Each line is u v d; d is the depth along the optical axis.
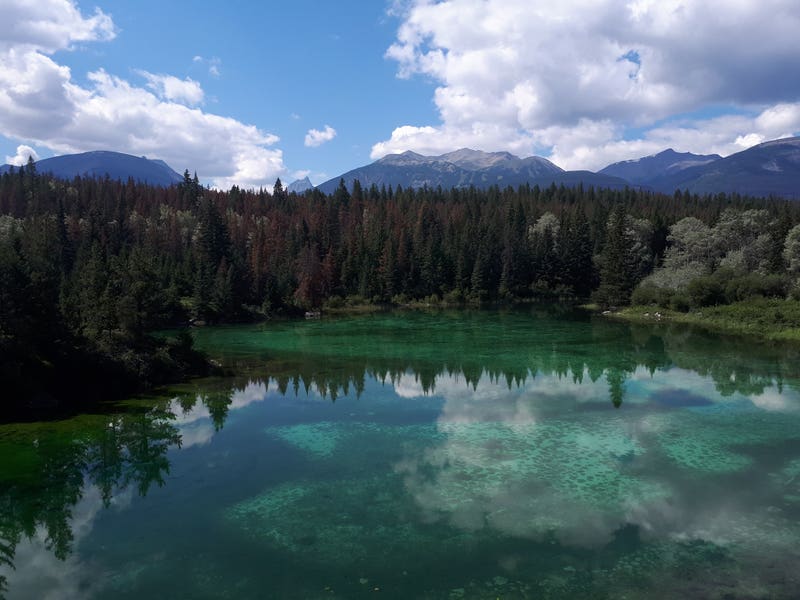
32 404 34.28
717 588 14.92
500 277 125.75
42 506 20.69
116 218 132.50
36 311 37.19
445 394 37.41
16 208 145.38
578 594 14.70
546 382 40.59
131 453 26.44
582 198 192.88
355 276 123.25
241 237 138.12
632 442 27.06
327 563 16.44
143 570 16.20
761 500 20.45
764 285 80.06
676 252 109.69
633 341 61.28
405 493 21.41
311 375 44.84
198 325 86.25
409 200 185.00
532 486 21.92
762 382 39.91
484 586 15.13
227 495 21.48
